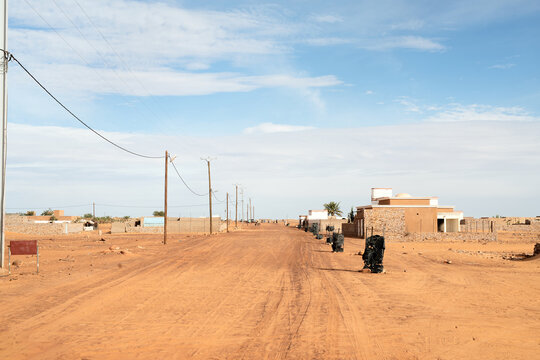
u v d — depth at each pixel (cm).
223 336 1009
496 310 1352
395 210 6322
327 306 1376
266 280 1977
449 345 962
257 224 18262
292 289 1720
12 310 1262
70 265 2509
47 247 4262
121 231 9306
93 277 1983
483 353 909
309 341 974
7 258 2972
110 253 3444
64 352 873
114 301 1412
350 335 1030
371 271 2306
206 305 1370
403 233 6275
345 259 3158
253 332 1048
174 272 2212
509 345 973
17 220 8869
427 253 3906
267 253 3591
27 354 859
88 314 1222
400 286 1834
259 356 862
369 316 1240
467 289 1775
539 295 1647
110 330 1051
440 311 1325
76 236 7594
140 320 1158
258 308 1336
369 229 6297
